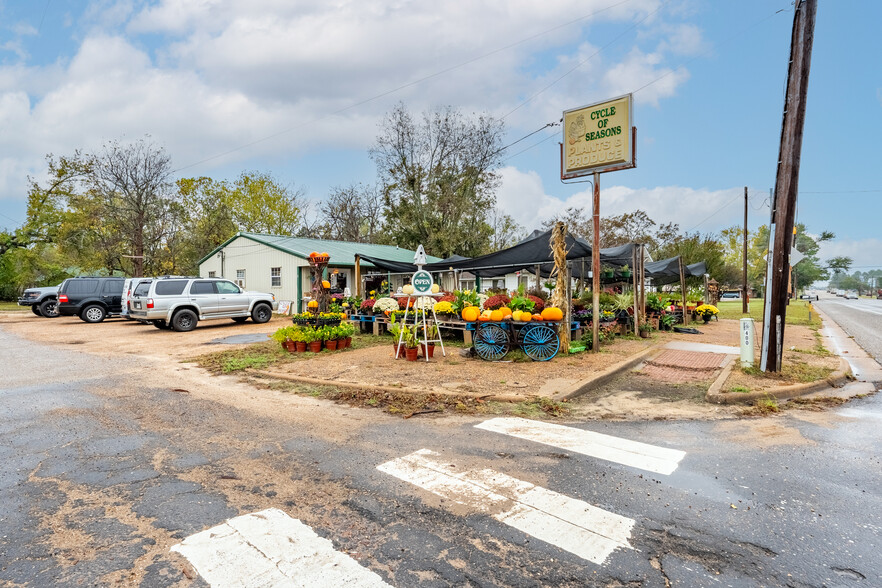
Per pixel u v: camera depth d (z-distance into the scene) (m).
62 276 38.41
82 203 33.03
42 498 3.32
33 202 32.69
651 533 2.85
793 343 11.25
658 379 7.25
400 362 8.37
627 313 12.81
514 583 2.38
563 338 9.20
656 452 4.19
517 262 13.32
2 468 3.86
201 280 15.96
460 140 35.84
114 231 35.06
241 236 24.36
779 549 2.68
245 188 42.22
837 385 6.97
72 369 8.37
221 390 6.67
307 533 2.85
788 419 5.25
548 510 3.12
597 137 9.01
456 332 11.48
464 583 2.38
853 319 21.33
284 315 21.23
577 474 3.71
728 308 28.56
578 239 11.73
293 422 5.11
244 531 2.87
